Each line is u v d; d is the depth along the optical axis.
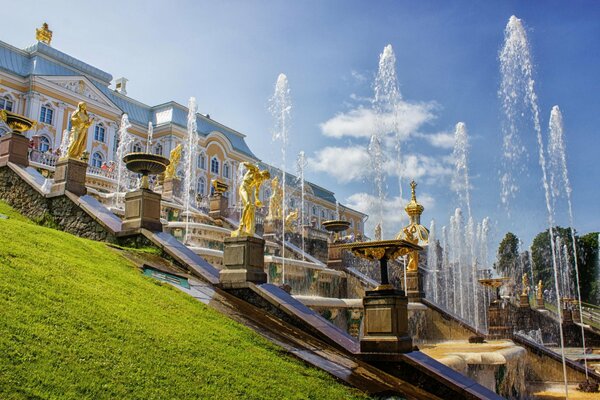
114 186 25.27
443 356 11.48
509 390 13.34
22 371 4.31
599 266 64.94
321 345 8.80
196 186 53.94
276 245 23.11
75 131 14.34
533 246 64.44
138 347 5.67
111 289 7.41
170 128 52.69
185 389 5.12
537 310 33.81
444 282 35.03
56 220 13.54
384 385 7.56
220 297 9.81
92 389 4.49
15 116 15.59
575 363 17.30
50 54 45.50
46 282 6.51
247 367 6.35
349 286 21.70
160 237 11.72
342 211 78.56
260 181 11.15
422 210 20.84
